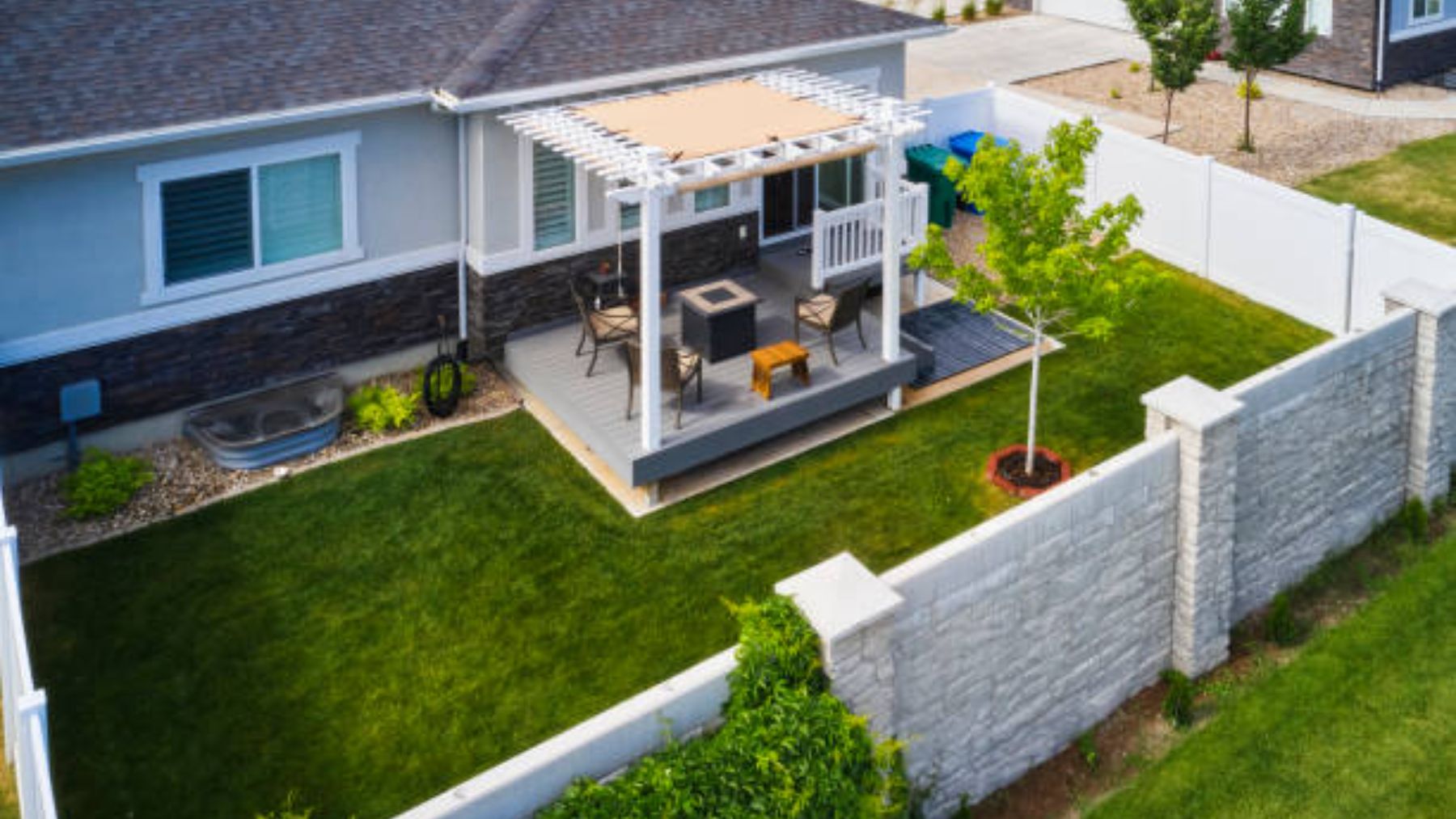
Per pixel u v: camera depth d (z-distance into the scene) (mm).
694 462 15477
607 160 14719
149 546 14617
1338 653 13188
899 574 10273
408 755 11766
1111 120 28906
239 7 17250
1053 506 11203
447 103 16156
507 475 16016
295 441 16234
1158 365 18641
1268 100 30484
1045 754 12031
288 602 13750
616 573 14219
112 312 15648
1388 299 14984
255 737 11945
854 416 17500
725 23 19156
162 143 15023
